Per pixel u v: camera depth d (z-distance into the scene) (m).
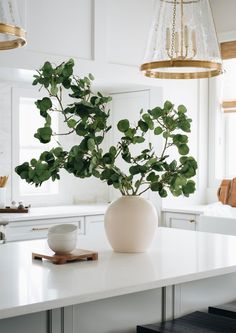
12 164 4.75
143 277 1.92
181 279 1.95
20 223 3.98
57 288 1.74
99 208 4.71
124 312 2.09
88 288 1.74
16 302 1.56
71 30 4.32
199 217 4.50
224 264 2.17
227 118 5.41
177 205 5.06
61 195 5.15
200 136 5.29
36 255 2.29
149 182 2.55
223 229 4.27
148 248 2.48
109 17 4.57
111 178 2.35
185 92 5.15
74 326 1.91
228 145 5.41
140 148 5.06
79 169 2.27
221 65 2.51
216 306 2.44
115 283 1.82
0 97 4.65
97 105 2.31
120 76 4.64
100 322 2.00
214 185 5.33
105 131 2.37
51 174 2.32
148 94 4.99
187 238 2.91
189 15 2.45
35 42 4.09
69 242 2.24
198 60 2.41
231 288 2.57
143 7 4.84
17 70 4.07
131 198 2.45
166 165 2.42
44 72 2.33
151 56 2.52
